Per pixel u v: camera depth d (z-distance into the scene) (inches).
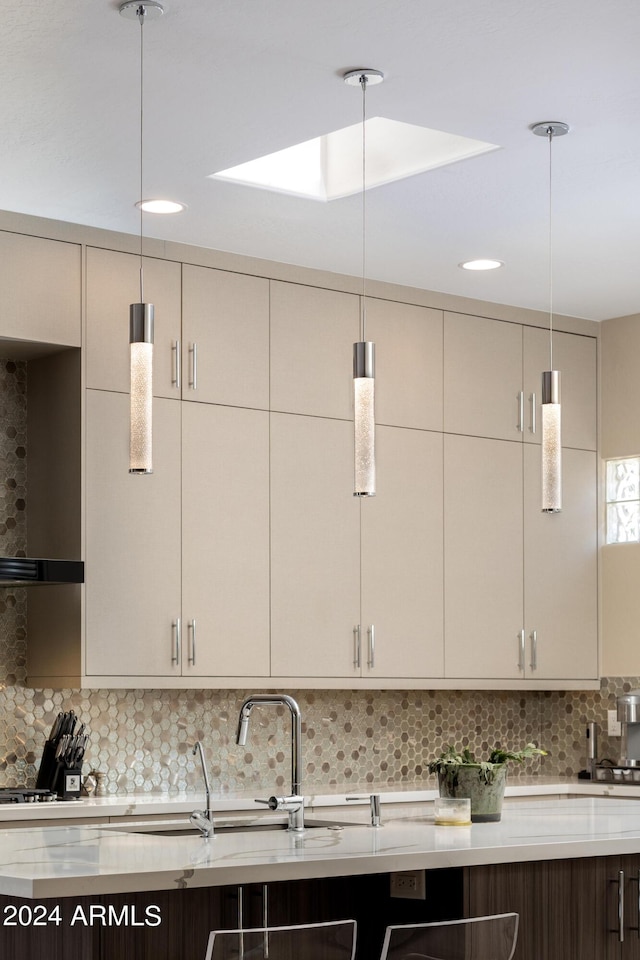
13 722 196.1
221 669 202.2
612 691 252.2
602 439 256.7
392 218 191.3
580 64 139.9
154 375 199.2
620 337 255.0
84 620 188.2
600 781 243.4
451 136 168.9
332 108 151.4
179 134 158.4
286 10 127.3
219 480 204.8
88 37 132.7
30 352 195.0
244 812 193.8
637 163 169.3
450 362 236.4
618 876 130.8
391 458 226.5
